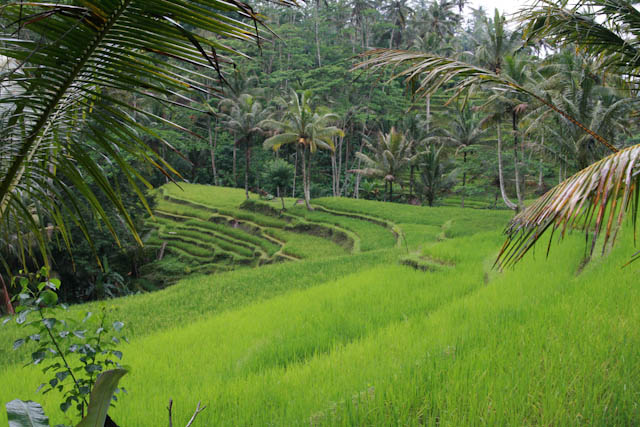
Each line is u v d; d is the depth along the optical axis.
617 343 4.66
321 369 5.60
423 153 46.00
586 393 3.77
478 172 48.75
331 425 3.81
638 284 6.83
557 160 25.17
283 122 41.19
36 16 1.62
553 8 5.32
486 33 25.80
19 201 2.42
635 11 5.18
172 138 39.44
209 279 18.61
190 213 43.69
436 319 7.24
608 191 2.69
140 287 27.30
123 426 4.52
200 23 1.69
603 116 21.06
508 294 8.10
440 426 3.59
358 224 34.03
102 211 2.41
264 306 11.62
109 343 3.91
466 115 47.09
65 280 23.45
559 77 22.45
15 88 2.11
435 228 29.94
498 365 4.60
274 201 44.81
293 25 61.94
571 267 9.65
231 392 5.21
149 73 1.88
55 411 5.21
